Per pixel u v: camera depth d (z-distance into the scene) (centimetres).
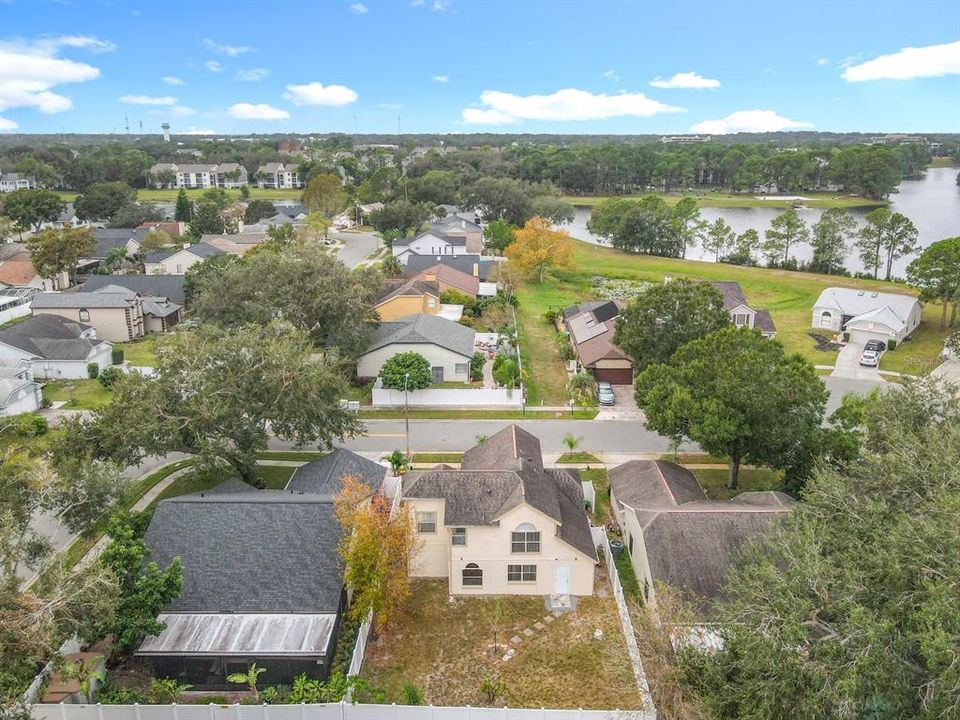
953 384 3909
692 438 4259
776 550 2653
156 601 2916
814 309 8262
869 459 3027
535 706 2891
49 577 2595
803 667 2203
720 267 12094
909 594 2208
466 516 3497
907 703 2095
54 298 7838
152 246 12156
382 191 19350
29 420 5334
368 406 5978
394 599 3284
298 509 3412
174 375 4241
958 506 2309
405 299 7869
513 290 9869
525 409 5938
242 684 2948
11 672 2355
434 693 2970
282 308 6231
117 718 2684
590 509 4328
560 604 3531
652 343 5588
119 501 3712
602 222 14000
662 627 2709
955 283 7594
